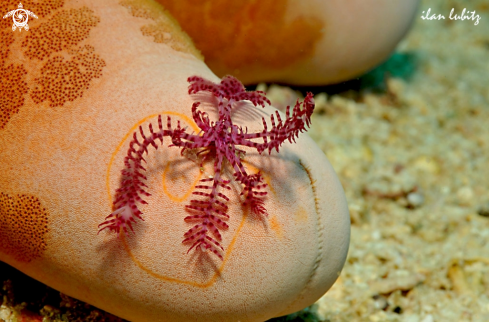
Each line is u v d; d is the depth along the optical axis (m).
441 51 0.57
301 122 0.28
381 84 0.47
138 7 0.31
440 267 0.33
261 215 0.28
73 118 0.28
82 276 0.28
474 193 0.38
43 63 0.29
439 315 0.32
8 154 0.28
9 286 0.30
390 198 0.36
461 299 0.33
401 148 0.42
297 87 0.42
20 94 0.28
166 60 0.29
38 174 0.28
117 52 0.29
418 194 0.36
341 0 0.35
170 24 0.31
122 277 0.28
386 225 0.36
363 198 0.36
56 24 0.29
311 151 0.29
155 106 0.28
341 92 0.46
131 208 0.27
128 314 0.29
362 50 0.38
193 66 0.30
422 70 0.52
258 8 0.34
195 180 0.28
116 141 0.28
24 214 0.28
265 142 0.28
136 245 0.28
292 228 0.28
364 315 0.32
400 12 0.37
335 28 0.36
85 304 0.30
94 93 0.28
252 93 0.28
